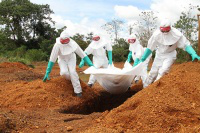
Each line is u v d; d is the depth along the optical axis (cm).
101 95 998
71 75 871
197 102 525
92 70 899
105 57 1092
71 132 508
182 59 2359
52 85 888
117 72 866
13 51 3278
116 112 554
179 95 541
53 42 3872
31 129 522
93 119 591
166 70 815
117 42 3506
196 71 639
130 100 580
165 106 511
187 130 444
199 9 2255
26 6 3897
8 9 3844
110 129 489
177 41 796
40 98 807
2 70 1445
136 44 1104
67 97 850
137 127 488
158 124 479
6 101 805
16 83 1052
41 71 1859
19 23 4050
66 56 885
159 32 808
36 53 3241
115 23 3566
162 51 840
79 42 3244
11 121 523
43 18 4109
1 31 3781
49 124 562
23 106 770
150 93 565
